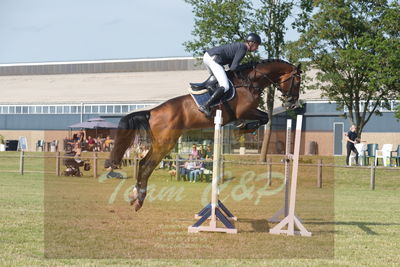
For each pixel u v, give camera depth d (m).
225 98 9.26
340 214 11.38
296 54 26.84
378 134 37.44
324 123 38.12
